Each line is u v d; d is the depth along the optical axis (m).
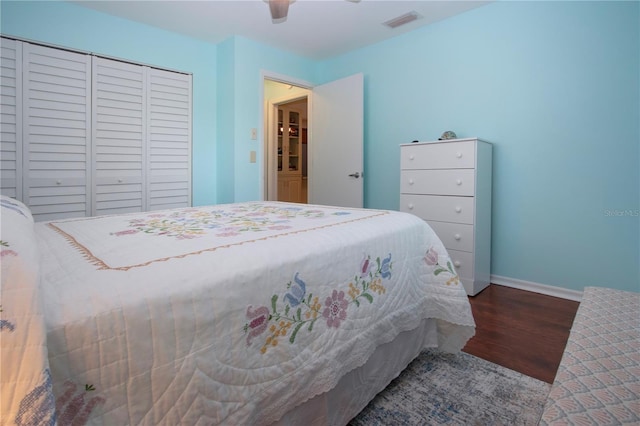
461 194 2.63
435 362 1.64
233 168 3.43
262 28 3.22
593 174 2.39
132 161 3.13
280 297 0.90
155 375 0.64
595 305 1.11
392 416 1.27
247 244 0.99
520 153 2.70
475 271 2.61
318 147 4.07
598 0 2.32
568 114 2.47
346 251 1.13
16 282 0.53
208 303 0.73
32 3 2.58
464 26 2.95
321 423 1.04
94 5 2.78
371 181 3.73
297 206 2.03
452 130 3.07
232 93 3.40
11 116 2.56
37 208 2.70
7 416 0.47
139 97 3.13
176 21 3.08
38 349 0.50
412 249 1.48
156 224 1.36
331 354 1.03
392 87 3.48
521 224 2.73
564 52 2.46
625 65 2.24
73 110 2.81
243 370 0.80
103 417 0.59
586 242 2.44
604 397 0.66
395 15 2.98
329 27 3.21
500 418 1.26
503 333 1.95
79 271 0.72
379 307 1.26
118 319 0.61
